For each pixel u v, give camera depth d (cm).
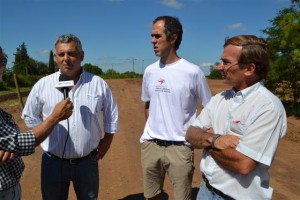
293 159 784
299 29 1323
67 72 365
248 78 257
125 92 2753
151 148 424
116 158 794
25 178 659
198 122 293
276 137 245
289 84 1541
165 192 586
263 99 249
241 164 244
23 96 2614
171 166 415
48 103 373
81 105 372
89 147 380
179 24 404
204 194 278
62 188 390
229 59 257
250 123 248
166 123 410
